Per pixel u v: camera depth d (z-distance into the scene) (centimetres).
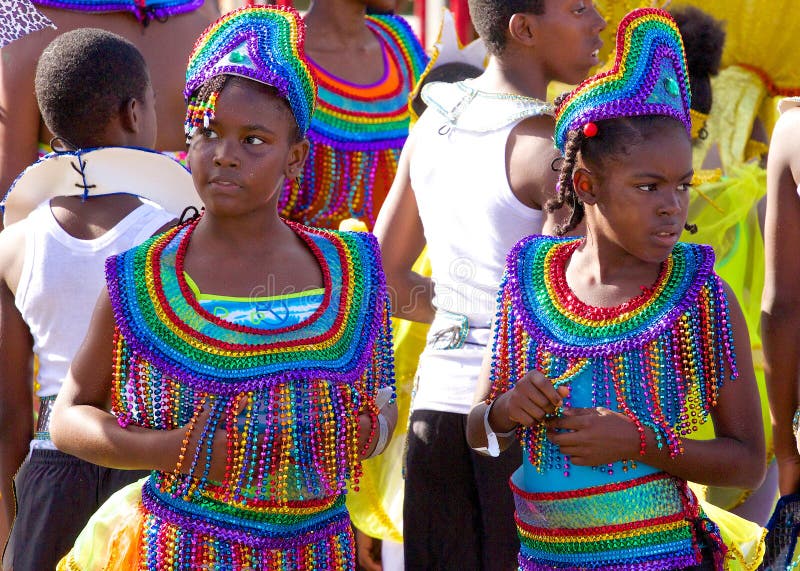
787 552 740
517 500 647
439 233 810
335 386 607
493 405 626
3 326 786
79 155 779
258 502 602
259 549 604
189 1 1057
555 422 605
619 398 602
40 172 795
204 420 593
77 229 771
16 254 778
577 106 620
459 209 791
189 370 594
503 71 811
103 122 820
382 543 1038
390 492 983
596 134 608
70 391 628
